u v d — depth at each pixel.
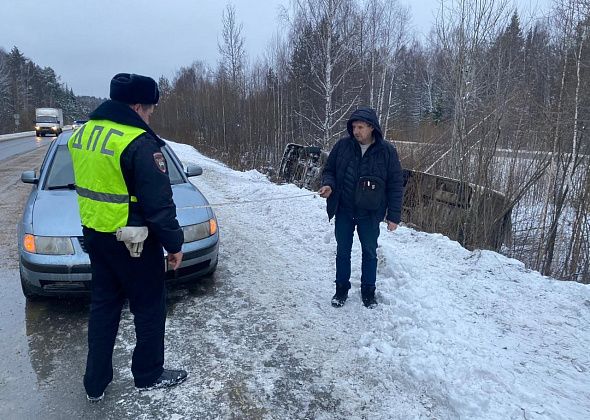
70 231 3.64
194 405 2.66
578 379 2.75
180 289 4.32
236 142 19.95
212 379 2.92
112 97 2.44
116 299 2.62
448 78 10.78
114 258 2.46
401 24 23.42
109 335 2.61
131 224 2.39
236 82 24.44
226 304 4.01
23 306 3.94
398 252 4.91
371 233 3.76
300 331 3.53
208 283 4.47
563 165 5.79
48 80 101.56
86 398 2.73
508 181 6.35
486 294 3.97
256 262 5.08
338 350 3.25
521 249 6.20
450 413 2.55
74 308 3.91
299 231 6.21
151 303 2.65
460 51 9.81
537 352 3.06
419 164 8.02
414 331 3.25
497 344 3.13
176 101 37.97
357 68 21.42
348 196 3.72
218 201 8.65
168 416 2.57
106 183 2.33
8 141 32.78
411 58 33.62
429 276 4.27
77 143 2.44
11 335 3.45
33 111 71.44
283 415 2.58
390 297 3.86
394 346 3.23
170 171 5.05
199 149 26.83
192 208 4.27
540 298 3.90
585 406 2.48
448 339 3.13
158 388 2.81
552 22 9.46
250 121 18.89
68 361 3.12
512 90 7.57
